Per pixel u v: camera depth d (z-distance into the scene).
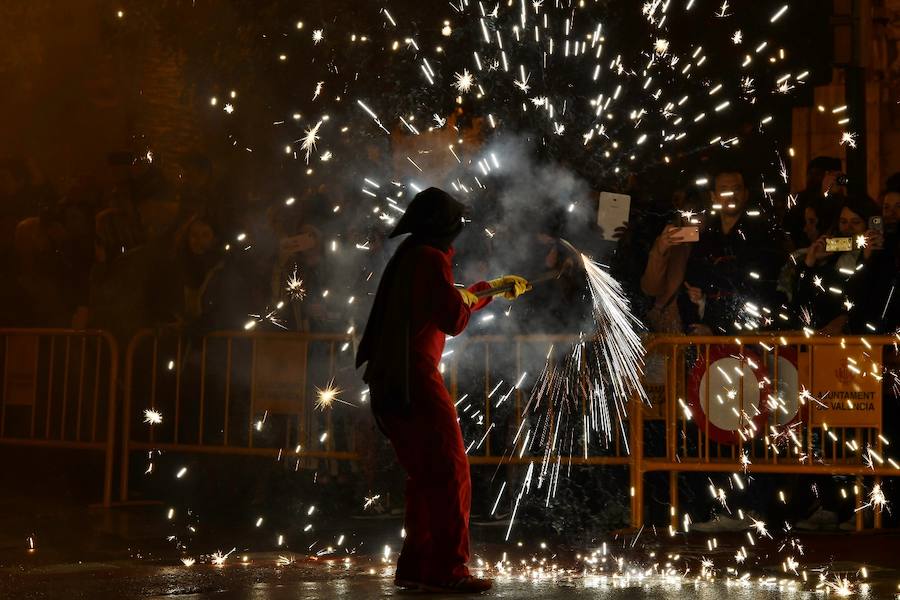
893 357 11.26
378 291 8.17
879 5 16.31
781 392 11.23
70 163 19.56
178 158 17.97
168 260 13.70
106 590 8.31
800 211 12.42
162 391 13.34
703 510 11.51
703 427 11.29
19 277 15.35
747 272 11.66
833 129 16.83
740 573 9.16
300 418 12.41
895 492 11.48
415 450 7.93
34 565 9.55
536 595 7.93
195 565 9.55
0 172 16.22
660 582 8.66
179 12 16.45
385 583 8.52
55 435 14.12
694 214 11.80
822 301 11.59
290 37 15.25
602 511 11.64
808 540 10.76
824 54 17.58
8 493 13.56
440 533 7.91
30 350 13.87
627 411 11.33
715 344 11.25
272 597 7.93
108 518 12.03
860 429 11.20
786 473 11.36
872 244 11.43
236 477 13.04
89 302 14.43
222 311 13.23
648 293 11.68
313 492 12.63
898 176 11.70
